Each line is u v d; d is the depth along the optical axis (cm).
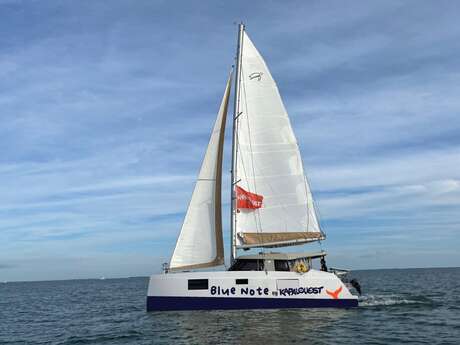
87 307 4431
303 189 2812
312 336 1998
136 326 2478
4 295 8944
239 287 2459
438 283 6894
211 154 2808
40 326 3003
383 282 7881
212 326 2191
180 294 2478
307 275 2505
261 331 2078
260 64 2850
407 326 2248
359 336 2009
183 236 2716
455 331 2131
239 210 2725
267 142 2803
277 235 2748
